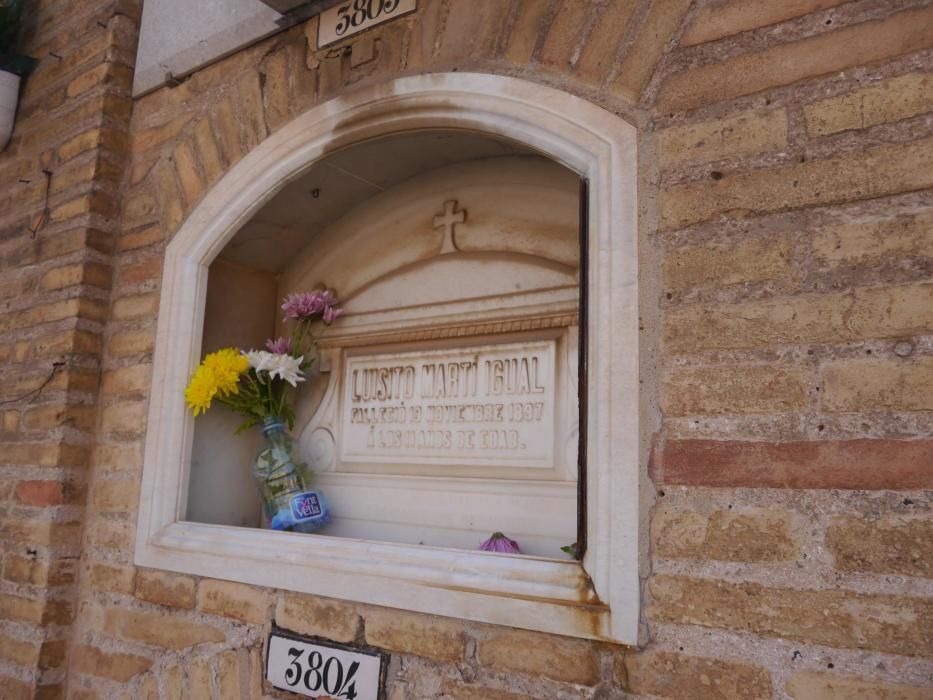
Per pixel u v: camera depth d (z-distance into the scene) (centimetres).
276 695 172
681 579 125
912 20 120
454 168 214
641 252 138
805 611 115
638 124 142
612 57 148
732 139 132
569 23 154
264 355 211
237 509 224
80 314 221
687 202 135
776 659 116
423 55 175
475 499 191
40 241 239
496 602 143
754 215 128
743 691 117
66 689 209
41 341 228
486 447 194
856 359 117
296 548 178
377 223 228
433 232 216
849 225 120
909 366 113
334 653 164
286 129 196
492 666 143
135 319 220
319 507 209
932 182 115
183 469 205
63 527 212
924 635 106
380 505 208
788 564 117
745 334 126
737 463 124
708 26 138
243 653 179
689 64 139
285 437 216
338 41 191
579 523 140
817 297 121
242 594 183
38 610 207
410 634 155
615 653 130
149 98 233
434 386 207
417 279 216
